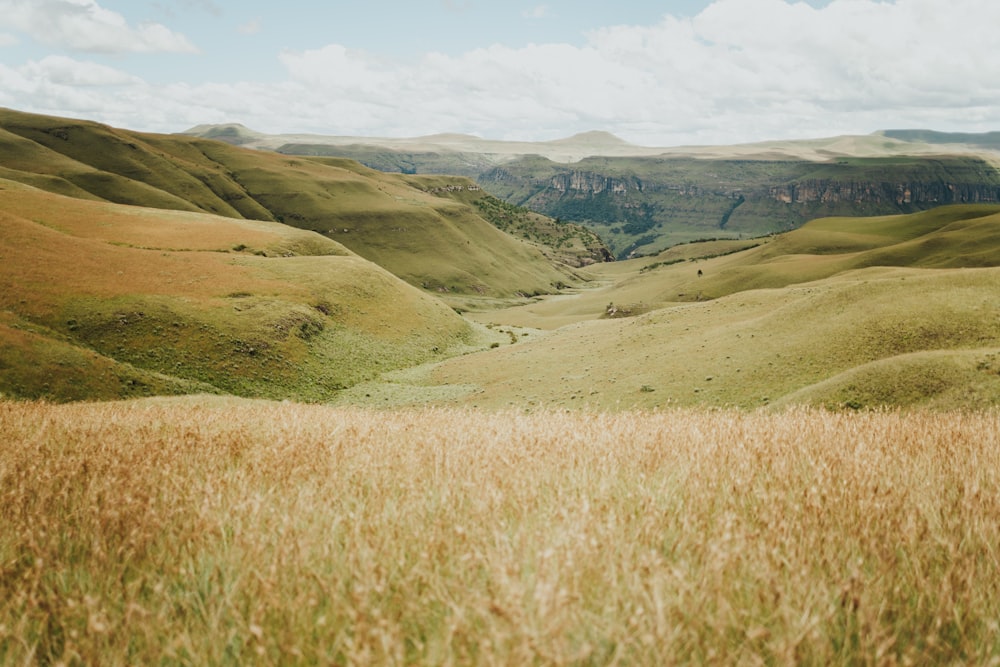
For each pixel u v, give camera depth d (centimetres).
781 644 257
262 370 7225
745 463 548
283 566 348
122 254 9062
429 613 311
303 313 8594
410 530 418
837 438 701
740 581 321
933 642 278
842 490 459
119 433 936
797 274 15750
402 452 699
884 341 4181
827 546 364
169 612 333
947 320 4153
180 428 978
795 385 4050
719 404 4059
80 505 493
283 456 671
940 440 705
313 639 297
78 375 5431
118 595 333
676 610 285
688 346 5716
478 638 268
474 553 344
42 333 6300
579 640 277
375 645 270
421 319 10631
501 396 5731
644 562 317
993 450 653
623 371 5484
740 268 17312
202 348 7131
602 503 452
